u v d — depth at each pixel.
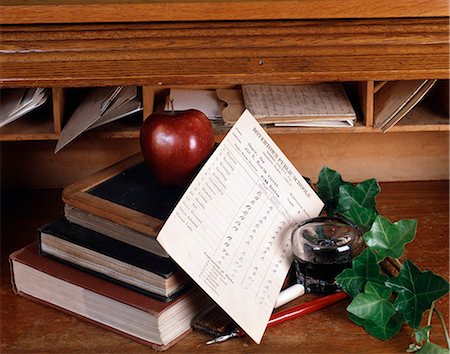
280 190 1.58
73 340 1.48
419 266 1.69
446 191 2.01
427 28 1.69
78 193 1.57
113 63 1.67
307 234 1.57
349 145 2.04
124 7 1.66
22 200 1.97
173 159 1.56
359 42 1.69
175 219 1.41
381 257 1.54
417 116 1.88
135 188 1.60
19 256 1.59
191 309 1.49
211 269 1.43
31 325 1.52
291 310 1.53
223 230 1.47
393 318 1.50
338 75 1.68
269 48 1.68
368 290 1.48
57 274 1.54
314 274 1.57
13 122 1.83
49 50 1.67
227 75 1.67
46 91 1.77
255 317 1.46
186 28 1.68
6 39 1.66
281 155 1.60
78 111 1.81
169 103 1.89
